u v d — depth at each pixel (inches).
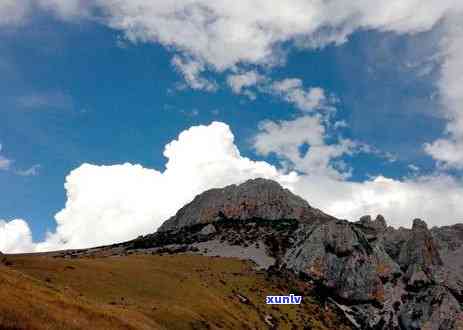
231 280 6535.4
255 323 4751.5
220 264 7677.2
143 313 2898.6
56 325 1534.2
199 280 5625.0
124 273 4050.2
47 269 3341.5
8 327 1359.5
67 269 3535.9
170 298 3700.8
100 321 1891.0
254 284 6781.5
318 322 6279.5
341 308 7829.7
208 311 3794.3
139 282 3897.6
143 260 6003.9
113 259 5285.4
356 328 7042.3
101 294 3174.2
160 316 2967.5
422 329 7647.6
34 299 1718.8
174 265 6456.7
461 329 7539.4
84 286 3253.0
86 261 4138.8
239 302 5428.2
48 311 1632.6
